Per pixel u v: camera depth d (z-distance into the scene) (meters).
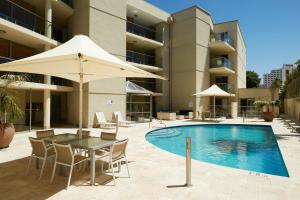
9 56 14.98
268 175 5.88
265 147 11.80
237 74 29.55
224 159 9.48
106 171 6.12
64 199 4.43
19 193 4.70
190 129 17.70
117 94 19.06
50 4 15.73
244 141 13.40
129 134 13.17
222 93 21.70
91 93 16.97
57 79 17.64
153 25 28.34
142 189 4.95
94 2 17.47
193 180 5.50
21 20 15.41
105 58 5.56
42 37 14.74
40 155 5.71
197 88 25.64
